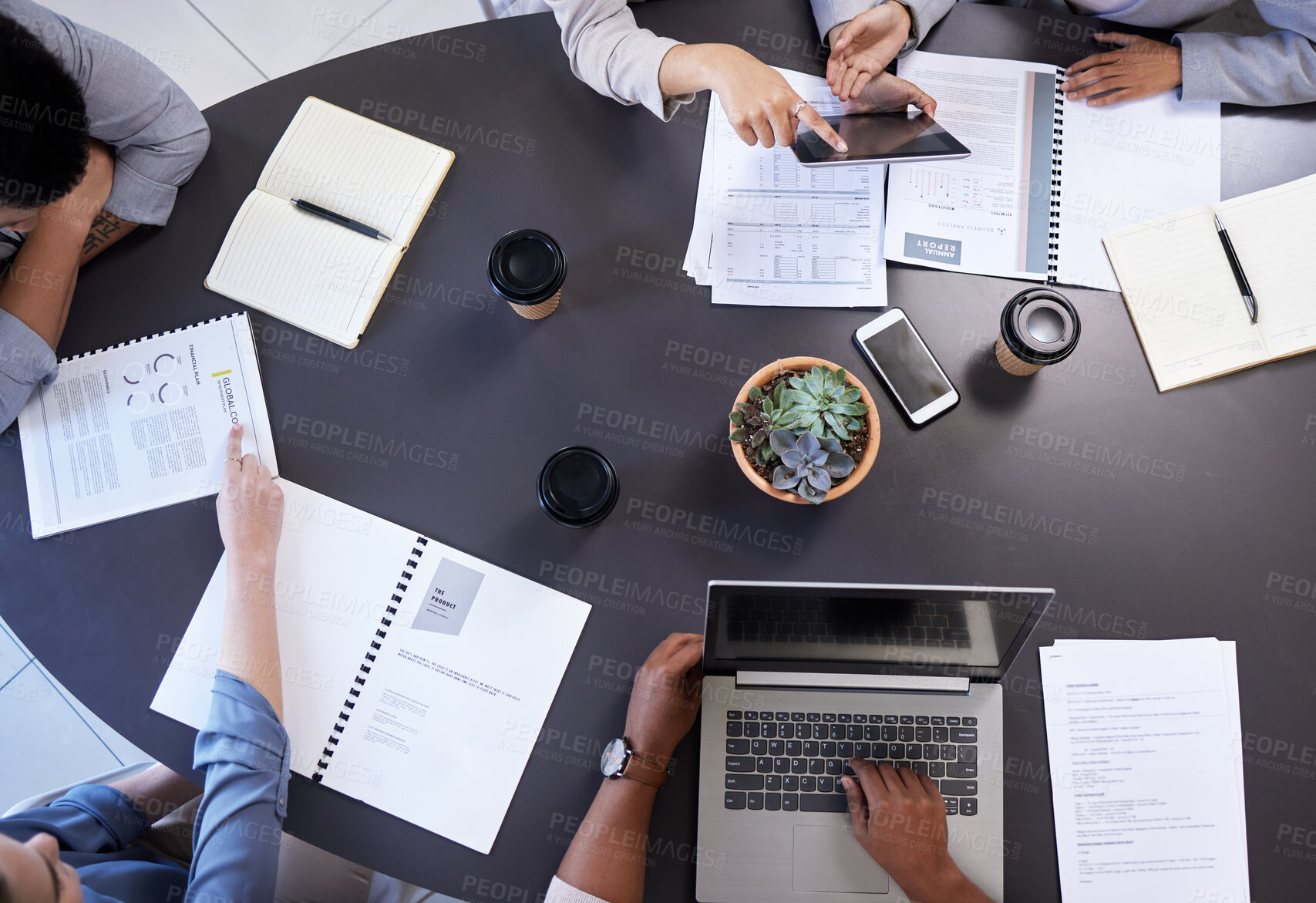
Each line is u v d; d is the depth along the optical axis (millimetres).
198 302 1266
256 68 2203
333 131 1295
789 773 1096
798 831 1079
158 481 1215
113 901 1113
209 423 1225
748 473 1065
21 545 1201
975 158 1259
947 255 1236
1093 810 1091
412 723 1127
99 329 1262
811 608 959
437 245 1271
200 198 1296
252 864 1041
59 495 1214
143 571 1192
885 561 1165
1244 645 1128
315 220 1264
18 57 988
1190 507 1169
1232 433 1185
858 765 1078
